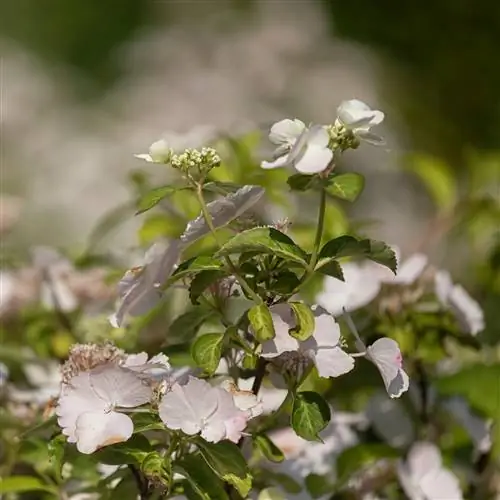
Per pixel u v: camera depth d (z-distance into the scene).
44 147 3.23
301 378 1.42
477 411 1.59
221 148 1.71
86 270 1.71
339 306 1.57
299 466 1.52
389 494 1.58
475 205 1.81
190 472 1.41
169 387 1.40
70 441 1.38
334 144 1.40
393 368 1.42
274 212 1.68
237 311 1.51
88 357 1.42
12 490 1.51
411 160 1.82
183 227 1.66
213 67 3.18
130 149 2.64
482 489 1.60
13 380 1.66
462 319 1.58
